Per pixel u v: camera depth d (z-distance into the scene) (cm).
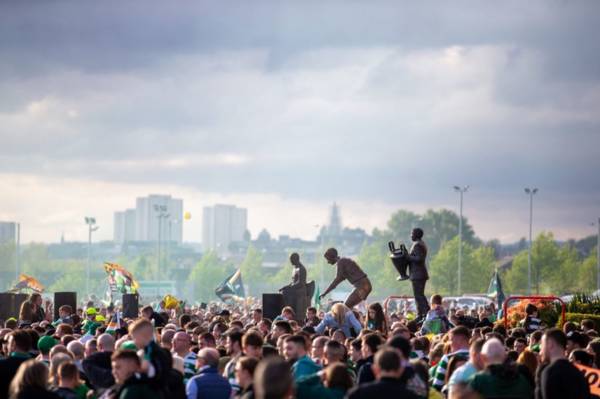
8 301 5875
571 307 5328
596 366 2703
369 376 2148
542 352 2227
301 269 5184
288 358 2289
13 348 2377
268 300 5022
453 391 1611
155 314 4353
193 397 2294
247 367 2041
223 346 3058
